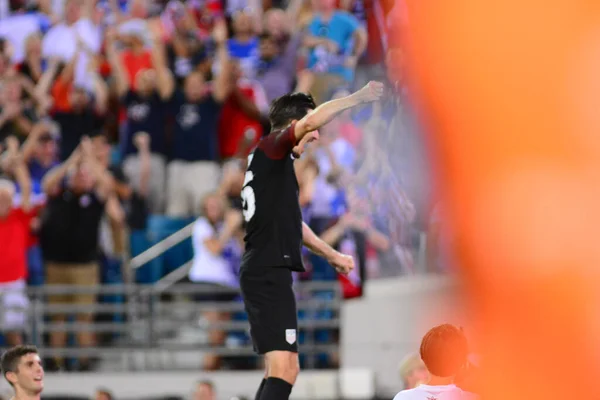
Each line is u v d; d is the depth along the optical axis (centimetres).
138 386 4106
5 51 4672
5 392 4003
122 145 4453
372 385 4062
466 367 1906
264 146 1859
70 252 4122
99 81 4634
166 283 4241
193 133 4419
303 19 4684
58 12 4925
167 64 4606
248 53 4719
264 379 1827
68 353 4012
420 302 4172
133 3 4753
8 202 4041
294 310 1834
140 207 4331
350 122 4269
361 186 4203
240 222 4119
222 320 4231
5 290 3956
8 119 4412
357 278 4131
